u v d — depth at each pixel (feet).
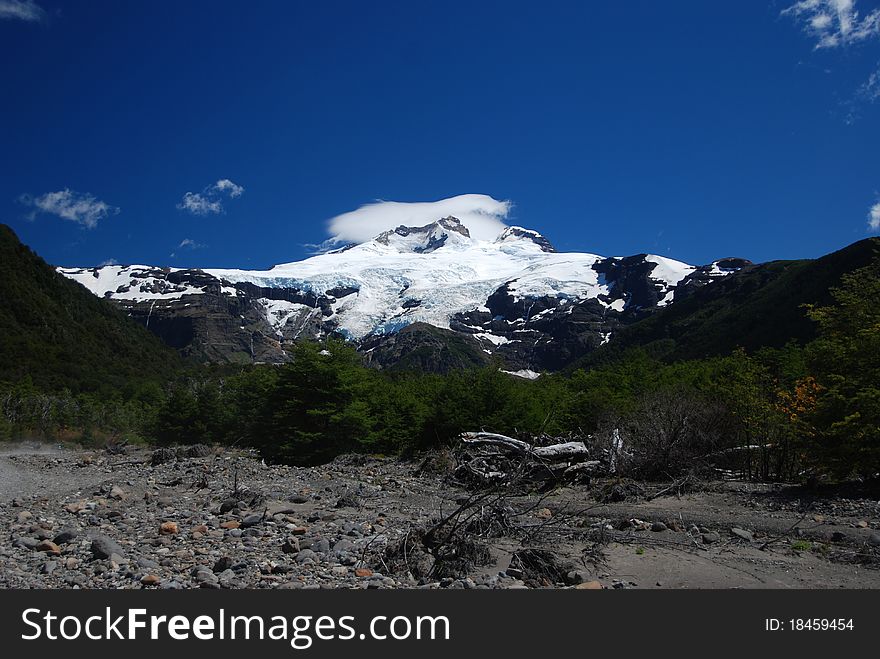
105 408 249.14
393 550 29.22
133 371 397.60
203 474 60.13
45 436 200.13
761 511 43.80
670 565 30.09
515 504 44.42
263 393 139.03
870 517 40.11
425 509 45.88
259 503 45.14
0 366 297.94
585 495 54.70
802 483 55.77
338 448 121.19
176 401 194.70
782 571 29.30
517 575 27.43
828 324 60.03
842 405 51.60
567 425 104.01
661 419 64.54
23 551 31.48
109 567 28.25
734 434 68.39
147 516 41.14
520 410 107.04
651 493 52.49
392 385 168.25
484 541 31.83
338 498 49.52
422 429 109.60
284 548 31.30
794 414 56.54
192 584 26.04
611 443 66.59
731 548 33.63
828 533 35.88
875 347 52.26
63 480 69.00
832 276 339.98
